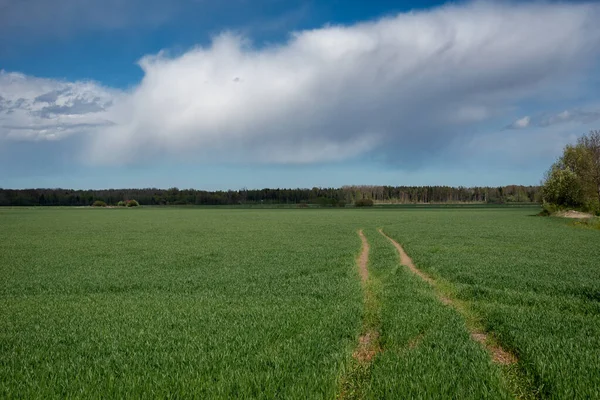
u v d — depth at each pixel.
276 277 19.83
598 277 18.59
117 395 7.35
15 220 74.00
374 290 16.86
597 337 10.30
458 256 25.22
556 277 18.67
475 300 14.89
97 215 94.19
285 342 10.12
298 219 74.56
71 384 7.86
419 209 123.00
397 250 29.67
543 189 76.88
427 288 16.89
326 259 25.56
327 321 11.82
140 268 23.05
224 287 17.80
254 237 41.28
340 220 70.06
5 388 7.66
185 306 14.23
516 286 16.92
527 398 7.62
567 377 7.82
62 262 25.56
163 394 7.34
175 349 9.73
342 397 7.68
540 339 9.91
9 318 13.02
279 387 7.67
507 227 50.06
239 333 10.84
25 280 19.83
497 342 10.53
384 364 8.73
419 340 10.45
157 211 120.56
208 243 36.03
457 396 7.25
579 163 73.25
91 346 10.09
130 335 10.83
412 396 7.33
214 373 8.28
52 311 13.86
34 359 9.23
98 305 14.70
